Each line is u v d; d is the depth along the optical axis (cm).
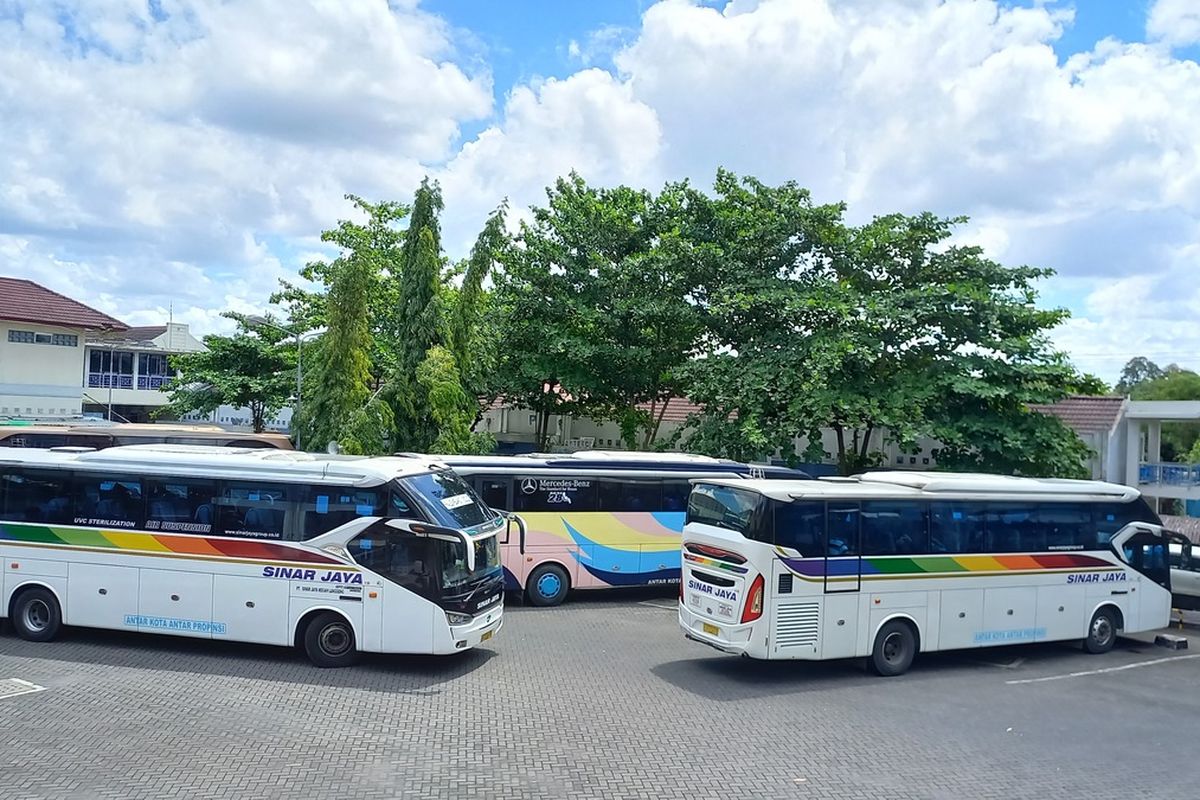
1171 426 4278
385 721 962
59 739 872
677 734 954
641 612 1730
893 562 1280
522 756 862
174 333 6334
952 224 2223
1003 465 2089
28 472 1288
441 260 2305
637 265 2403
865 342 2027
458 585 1201
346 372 2048
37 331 3816
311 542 1200
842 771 859
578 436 3288
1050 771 886
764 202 2420
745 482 1274
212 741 877
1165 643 1577
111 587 1250
